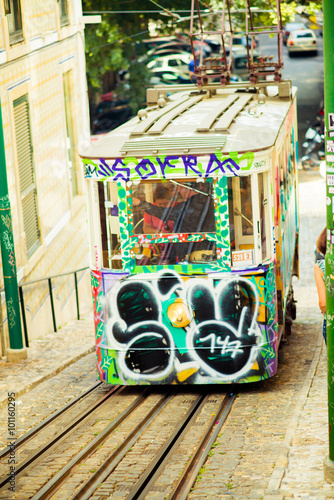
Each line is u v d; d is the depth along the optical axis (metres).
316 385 8.67
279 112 10.09
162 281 8.34
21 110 12.59
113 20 30.20
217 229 8.19
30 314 12.28
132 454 6.94
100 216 8.45
